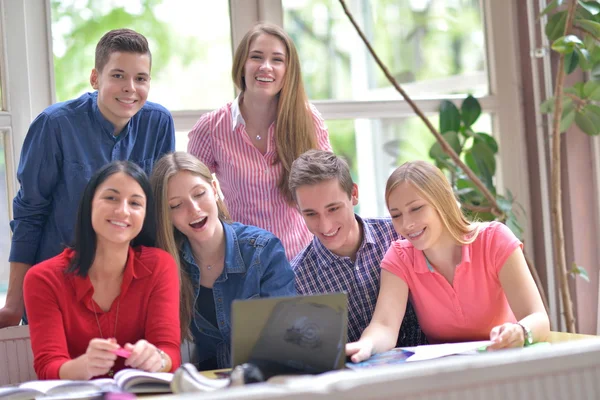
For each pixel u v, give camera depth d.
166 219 1.78
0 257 2.39
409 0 2.95
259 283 1.84
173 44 2.59
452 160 2.85
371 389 0.88
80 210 1.60
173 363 1.55
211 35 2.64
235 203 2.33
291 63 2.28
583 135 2.92
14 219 2.07
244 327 1.26
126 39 2.01
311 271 1.97
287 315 1.28
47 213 2.08
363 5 2.88
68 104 2.08
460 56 3.03
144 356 1.39
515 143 3.06
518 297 1.71
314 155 1.89
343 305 1.32
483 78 3.06
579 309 2.90
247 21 2.67
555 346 1.00
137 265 1.64
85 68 2.49
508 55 3.06
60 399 1.22
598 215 2.90
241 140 2.30
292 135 2.28
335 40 2.84
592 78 2.75
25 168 2.02
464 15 3.04
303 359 1.30
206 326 1.87
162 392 1.30
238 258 1.84
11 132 2.38
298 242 2.33
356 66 2.88
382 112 2.88
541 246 3.03
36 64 2.41
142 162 2.14
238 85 2.33
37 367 1.52
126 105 2.02
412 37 2.96
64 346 1.55
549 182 2.94
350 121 2.85
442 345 1.60
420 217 1.73
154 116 2.17
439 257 1.80
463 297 1.78
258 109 2.30
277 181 2.29
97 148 2.07
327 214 1.84
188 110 2.60
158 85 2.57
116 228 1.56
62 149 2.04
